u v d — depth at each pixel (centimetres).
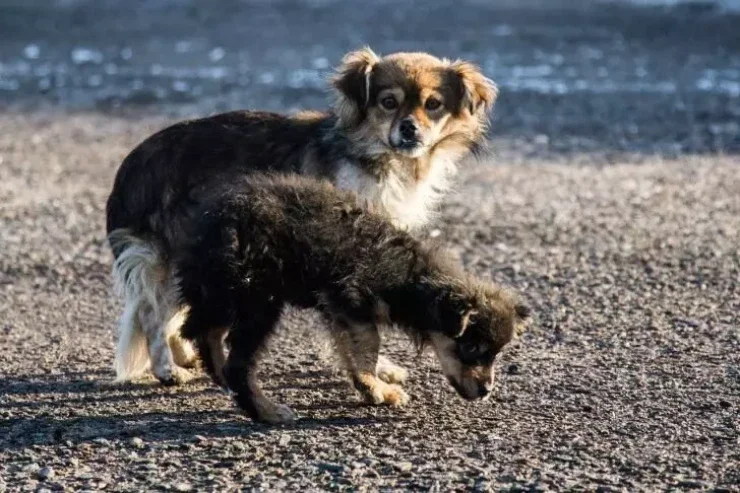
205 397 1133
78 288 1555
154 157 1199
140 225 1185
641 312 1377
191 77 3450
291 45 4012
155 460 949
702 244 1684
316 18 4659
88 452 970
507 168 2303
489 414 1054
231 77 3419
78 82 3428
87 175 2298
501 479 896
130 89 3288
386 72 1245
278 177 1108
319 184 1103
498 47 3816
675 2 4622
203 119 1238
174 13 4897
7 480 919
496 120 2773
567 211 1923
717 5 4534
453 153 1305
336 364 1126
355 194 1142
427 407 1082
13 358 1269
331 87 1264
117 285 1189
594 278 1527
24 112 3016
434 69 1269
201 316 1038
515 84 3203
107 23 4672
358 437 997
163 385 1170
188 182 1189
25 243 1775
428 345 1097
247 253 1025
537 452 953
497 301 1054
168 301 1168
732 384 1121
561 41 3919
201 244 1038
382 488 885
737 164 2322
